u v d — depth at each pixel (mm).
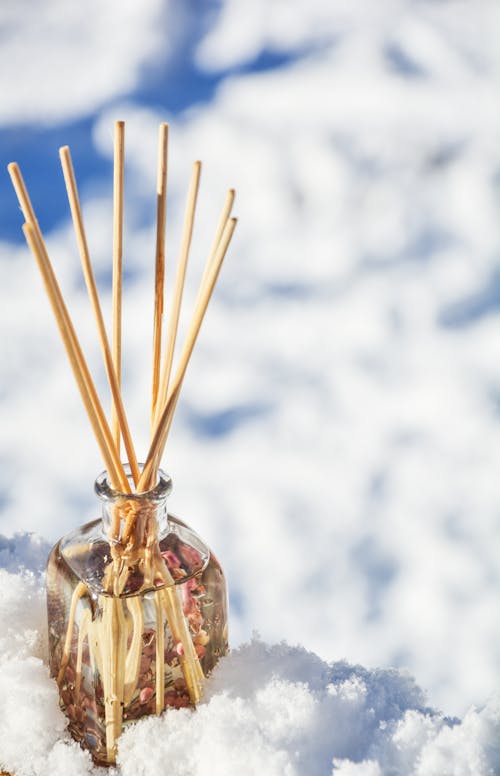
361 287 6094
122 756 1133
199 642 1149
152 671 1136
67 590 1135
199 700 1150
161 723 1136
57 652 1151
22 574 1228
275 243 6203
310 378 5633
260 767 1108
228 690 1146
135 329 5496
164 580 1127
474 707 1135
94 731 1140
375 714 1142
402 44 6695
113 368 1105
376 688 1159
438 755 1110
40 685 1154
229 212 1089
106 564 1125
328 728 1127
